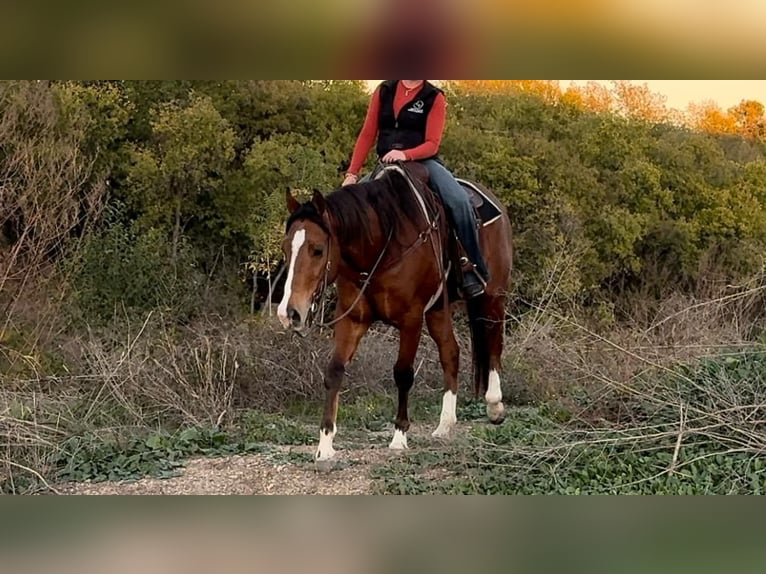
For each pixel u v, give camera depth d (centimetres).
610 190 1619
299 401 905
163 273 1113
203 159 1360
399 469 588
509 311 1225
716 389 600
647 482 541
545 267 1270
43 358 885
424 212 636
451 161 1512
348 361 620
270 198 1285
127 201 1356
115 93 1348
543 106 1689
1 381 777
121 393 748
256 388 884
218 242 1428
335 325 626
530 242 1408
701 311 803
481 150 1508
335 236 569
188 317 1091
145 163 1331
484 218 746
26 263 1013
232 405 820
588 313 1238
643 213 1614
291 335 919
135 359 789
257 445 680
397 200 621
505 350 933
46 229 1030
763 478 539
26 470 583
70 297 1018
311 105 1489
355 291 609
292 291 539
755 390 596
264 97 1464
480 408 877
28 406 689
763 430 570
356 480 575
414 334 638
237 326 949
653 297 1503
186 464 630
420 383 935
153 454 646
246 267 1325
